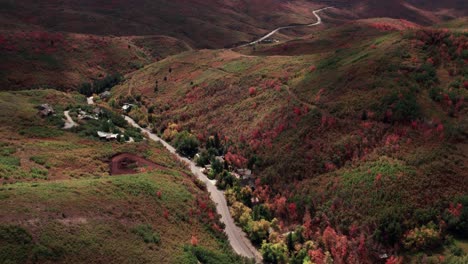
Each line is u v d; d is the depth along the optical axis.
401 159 99.56
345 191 98.62
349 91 128.00
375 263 83.31
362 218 90.75
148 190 96.75
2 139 114.56
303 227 96.75
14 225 64.38
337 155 109.75
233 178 121.12
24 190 77.56
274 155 121.12
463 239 83.00
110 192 88.62
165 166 124.44
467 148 99.12
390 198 90.75
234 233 102.75
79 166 108.62
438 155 97.12
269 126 133.62
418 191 90.44
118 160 119.62
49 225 68.25
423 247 82.25
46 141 120.00
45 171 98.25
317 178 107.56
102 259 67.50
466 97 111.50
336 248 88.69
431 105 112.12
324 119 121.31
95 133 134.12
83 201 80.25
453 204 87.19
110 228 75.69
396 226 84.50
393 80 122.56
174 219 92.12
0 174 88.38
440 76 121.31
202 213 101.81
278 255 92.06
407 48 136.62
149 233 80.81
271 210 107.69
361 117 115.81
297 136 121.69
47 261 61.69
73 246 66.62
